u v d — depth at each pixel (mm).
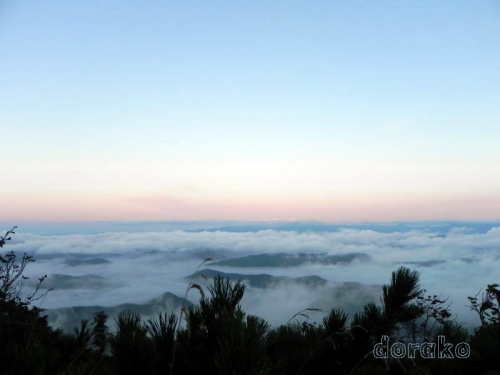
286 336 3105
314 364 2957
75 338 2947
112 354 2363
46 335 3080
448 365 2627
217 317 2064
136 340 2277
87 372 2273
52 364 2490
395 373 2703
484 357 2719
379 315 3182
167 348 2162
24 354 2062
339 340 3012
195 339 2074
